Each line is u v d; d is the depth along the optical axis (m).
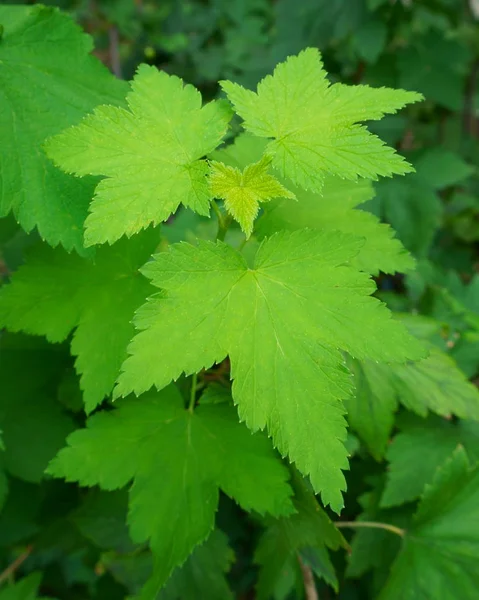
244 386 0.19
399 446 0.29
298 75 0.22
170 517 0.23
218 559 0.28
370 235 0.24
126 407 0.24
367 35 0.48
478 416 0.26
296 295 0.20
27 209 0.22
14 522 0.33
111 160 0.21
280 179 0.24
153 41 0.55
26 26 0.24
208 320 0.19
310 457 0.19
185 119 0.22
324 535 0.24
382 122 0.50
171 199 0.20
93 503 0.30
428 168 0.48
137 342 0.19
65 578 0.42
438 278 0.38
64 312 0.23
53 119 0.24
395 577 0.27
